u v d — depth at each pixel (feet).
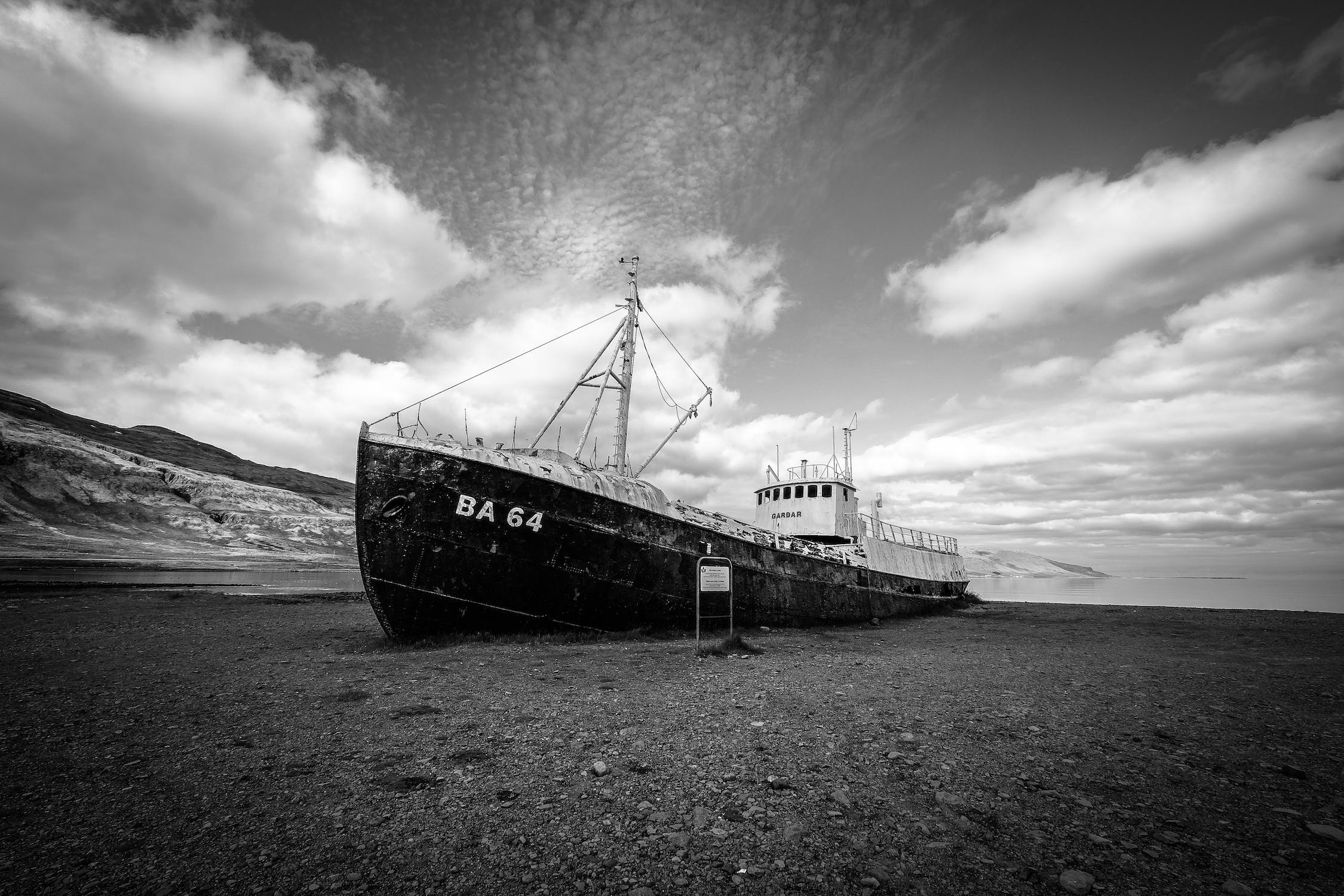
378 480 43.27
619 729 22.12
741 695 27.89
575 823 14.26
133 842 13.15
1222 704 27.25
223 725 22.35
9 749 19.38
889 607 84.02
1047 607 117.60
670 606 52.70
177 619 62.08
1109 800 15.90
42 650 39.88
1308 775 17.84
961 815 14.84
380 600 43.55
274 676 32.09
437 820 14.42
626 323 65.16
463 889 11.44
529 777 17.30
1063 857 12.80
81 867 12.05
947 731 22.15
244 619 63.57
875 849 13.06
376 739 20.70
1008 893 11.39
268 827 13.96
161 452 611.06
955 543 122.11
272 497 420.36
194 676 31.99
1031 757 19.26
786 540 66.18
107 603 78.13
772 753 19.40
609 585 49.01
